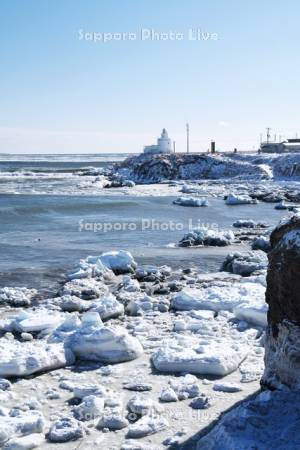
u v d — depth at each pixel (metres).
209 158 85.44
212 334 10.49
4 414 6.90
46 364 8.61
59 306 13.33
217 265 19.81
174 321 11.78
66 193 57.28
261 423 5.72
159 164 85.75
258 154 88.69
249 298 12.69
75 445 6.21
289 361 6.64
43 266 19.56
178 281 16.67
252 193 52.25
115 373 8.51
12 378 8.35
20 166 171.12
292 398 6.11
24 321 11.20
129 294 14.66
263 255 19.12
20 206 41.84
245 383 8.00
